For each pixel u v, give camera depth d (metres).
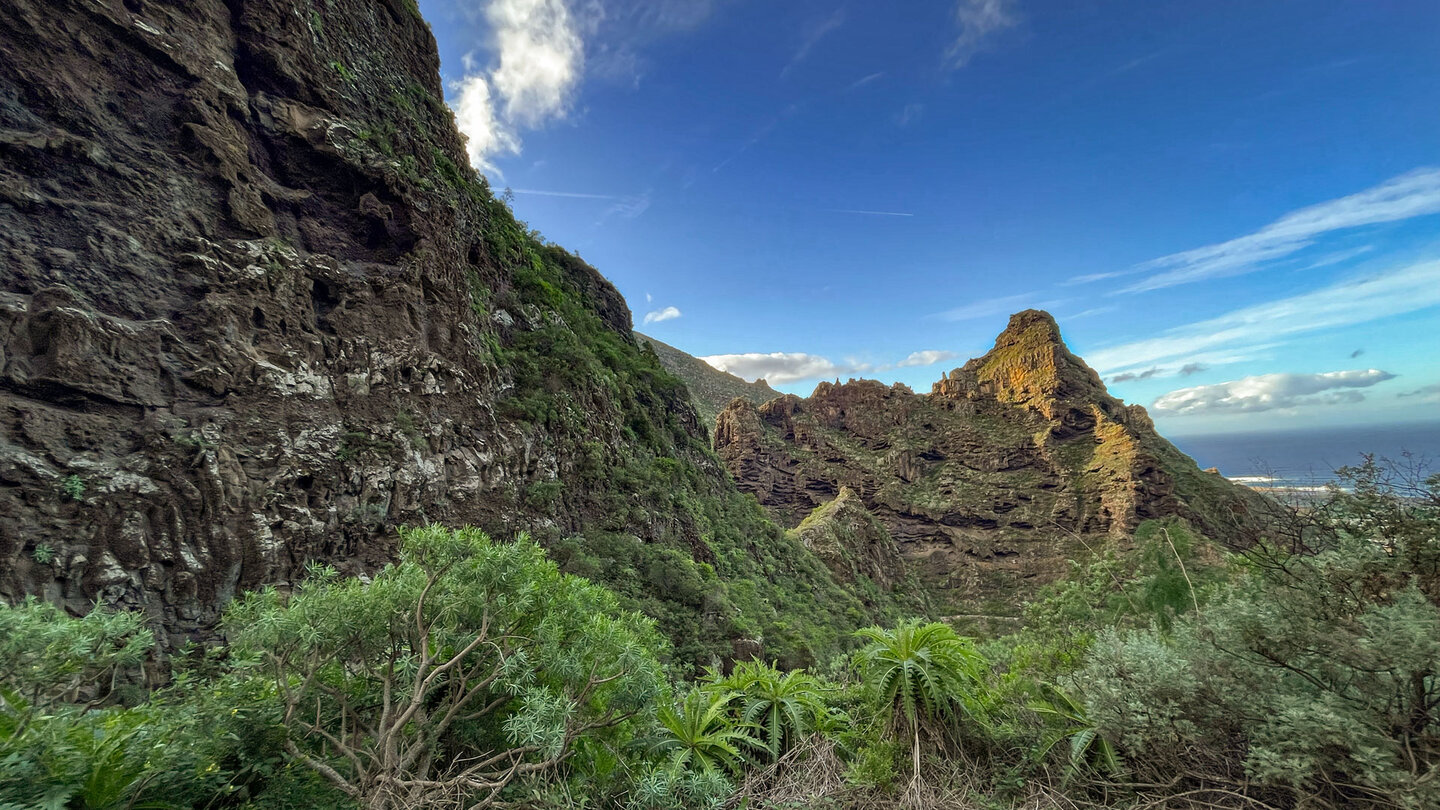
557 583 4.32
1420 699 2.92
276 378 13.78
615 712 4.18
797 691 5.89
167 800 2.75
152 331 11.97
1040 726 5.04
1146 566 7.36
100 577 9.55
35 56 12.42
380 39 24.28
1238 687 3.57
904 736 5.18
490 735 4.14
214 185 14.70
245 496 12.02
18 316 10.36
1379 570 3.31
